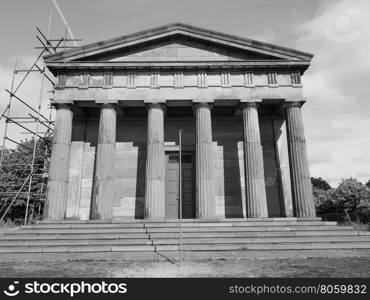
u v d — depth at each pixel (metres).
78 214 28.89
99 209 25.02
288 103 27.67
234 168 30.52
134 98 27.59
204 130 26.80
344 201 64.50
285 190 29.28
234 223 23.47
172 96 27.61
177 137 31.39
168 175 30.80
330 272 13.90
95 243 20.06
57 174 25.95
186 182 30.61
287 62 27.92
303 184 25.72
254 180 25.64
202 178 25.58
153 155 26.17
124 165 30.67
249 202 25.45
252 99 27.53
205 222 23.78
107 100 27.45
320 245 19.73
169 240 20.38
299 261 16.61
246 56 28.70
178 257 17.52
